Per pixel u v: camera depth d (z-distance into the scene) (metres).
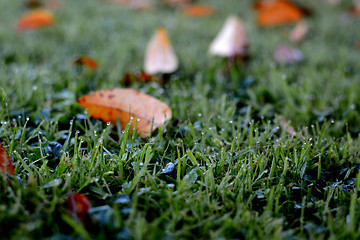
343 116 0.47
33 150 0.40
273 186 0.36
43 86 0.49
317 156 0.41
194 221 0.33
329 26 0.78
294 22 0.80
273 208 0.36
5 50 0.58
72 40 0.65
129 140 0.42
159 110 0.43
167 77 0.54
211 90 0.52
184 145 0.42
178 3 0.94
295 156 0.40
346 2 0.99
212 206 0.34
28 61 0.56
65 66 0.55
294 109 0.48
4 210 0.30
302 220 0.33
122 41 0.65
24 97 0.46
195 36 0.71
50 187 0.35
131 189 0.36
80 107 0.45
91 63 0.54
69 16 0.78
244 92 0.51
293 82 0.54
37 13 0.70
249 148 0.41
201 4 0.96
